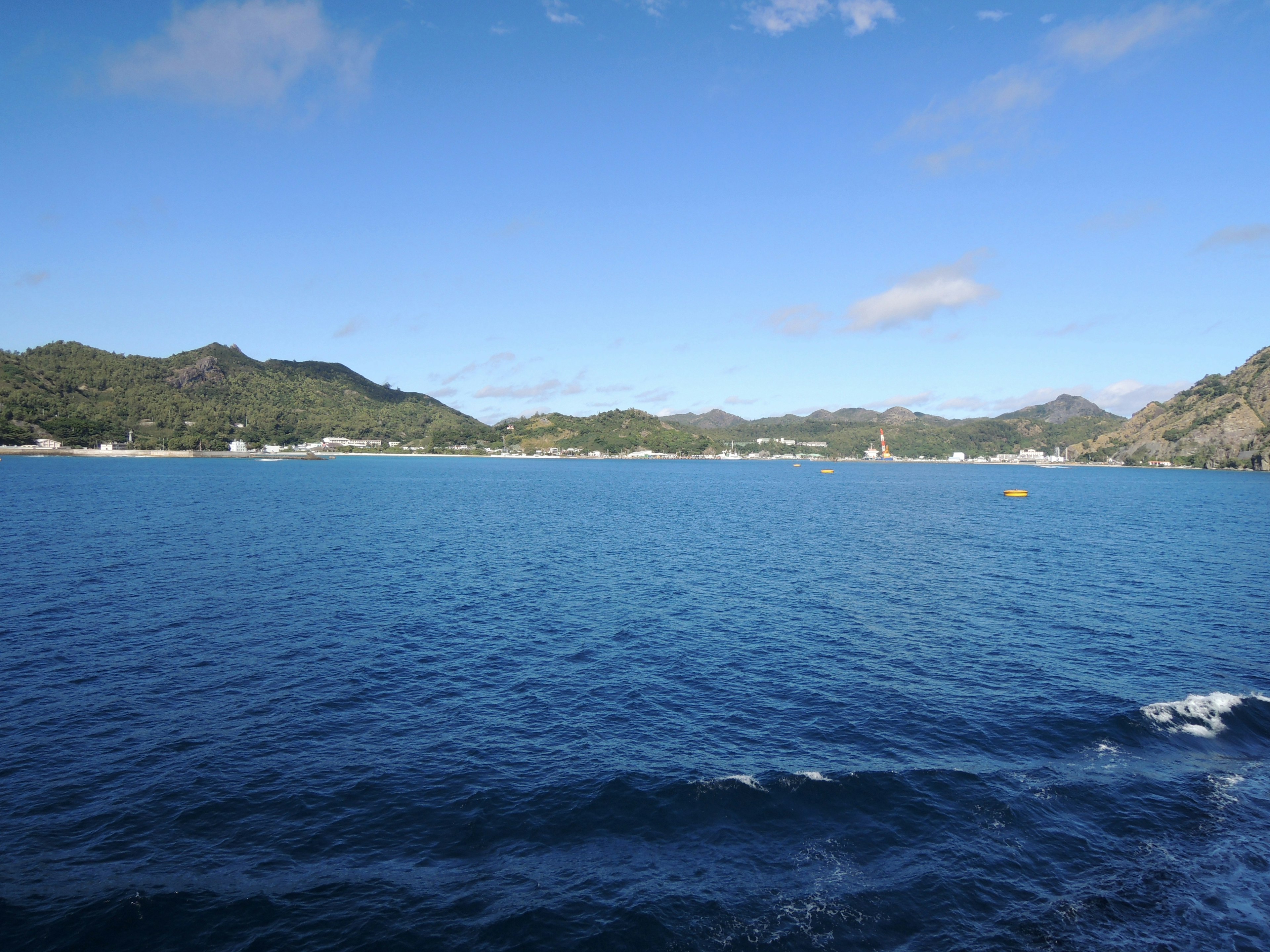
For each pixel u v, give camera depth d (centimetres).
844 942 1421
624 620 3884
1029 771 2134
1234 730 2452
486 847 1723
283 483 16312
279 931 1428
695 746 2289
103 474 17775
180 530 7212
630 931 1440
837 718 2528
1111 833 1817
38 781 1991
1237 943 1431
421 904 1517
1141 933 1459
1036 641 3534
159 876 1591
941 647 3409
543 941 1407
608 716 2539
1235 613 4166
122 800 1908
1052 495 16825
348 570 5228
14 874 1580
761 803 1927
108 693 2675
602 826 1814
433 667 3048
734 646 3409
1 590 4269
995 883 1611
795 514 10956
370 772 2089
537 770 2108
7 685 2727
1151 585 5022
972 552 6669
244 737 2316
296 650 3238
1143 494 17500
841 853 1717
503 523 8925
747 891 1572
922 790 2008
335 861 1662
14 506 9300
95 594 4219
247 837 1748
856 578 5222
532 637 3528
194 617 3750
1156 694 2778
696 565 5781
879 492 17925
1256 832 1833
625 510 11169
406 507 10875
